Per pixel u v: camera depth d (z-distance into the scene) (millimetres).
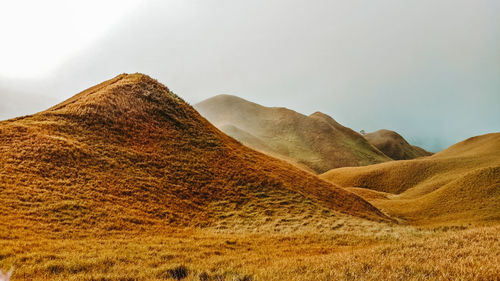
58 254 10391
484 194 45688
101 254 10883
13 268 8438
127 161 27984
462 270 5980
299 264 8711
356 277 6332
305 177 42438
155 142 33750
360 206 38562
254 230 21438
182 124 40000
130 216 19031
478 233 10836
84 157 25391
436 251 8469
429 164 103500
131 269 9289
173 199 24875
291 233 21031
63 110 32781
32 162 21688
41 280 7770
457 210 44281
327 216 27531
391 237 21188
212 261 10938
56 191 19047
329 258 9359
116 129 32781
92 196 20062
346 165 170375
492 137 130625
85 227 15742
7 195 16672
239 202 27656
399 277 6148
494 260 6523
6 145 23062
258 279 7070
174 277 8680
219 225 22203
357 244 19047
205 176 30828
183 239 16656
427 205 50000
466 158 102312
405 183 97062
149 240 15164
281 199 29656
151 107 40000
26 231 13273
